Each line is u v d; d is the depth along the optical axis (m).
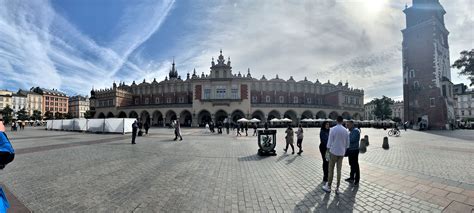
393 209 4.55
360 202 4.91
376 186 6.05
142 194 5.36
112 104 60.31
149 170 7.83
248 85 51.75
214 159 10.05
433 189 5.79
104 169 7.98
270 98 58.59
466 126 51.50
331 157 5.55
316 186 6.04
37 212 4.35
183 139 20.69
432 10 47.44
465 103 79.19
